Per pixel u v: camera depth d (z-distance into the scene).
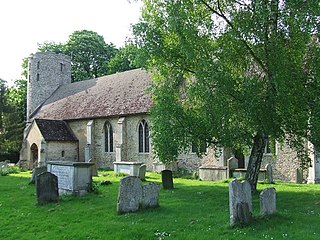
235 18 12.93
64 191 15.62
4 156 45.00
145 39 15.06
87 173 15.34
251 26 12.47
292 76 12.05
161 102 14.50
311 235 8.84
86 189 15.23
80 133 36.47
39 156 34.50
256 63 13.76
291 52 12.41
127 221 10.67
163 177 17.45
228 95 12.27
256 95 12.09
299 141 13.23
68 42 57.16
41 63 45.91
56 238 9.52
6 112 44.44
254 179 15.18
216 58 13.24
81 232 9.83
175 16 13.29
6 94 45.94
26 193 16.11
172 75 15.27
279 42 12.33
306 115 12.20
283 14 11.93
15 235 9.95
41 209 12.64
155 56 15.02
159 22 14.95
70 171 15.26
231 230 9.41
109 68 54.91
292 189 16.98
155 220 10.68
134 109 31.06
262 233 9.04
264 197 10.47
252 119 12.16
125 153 31.91
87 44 56.59
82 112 36.34
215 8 13.72
